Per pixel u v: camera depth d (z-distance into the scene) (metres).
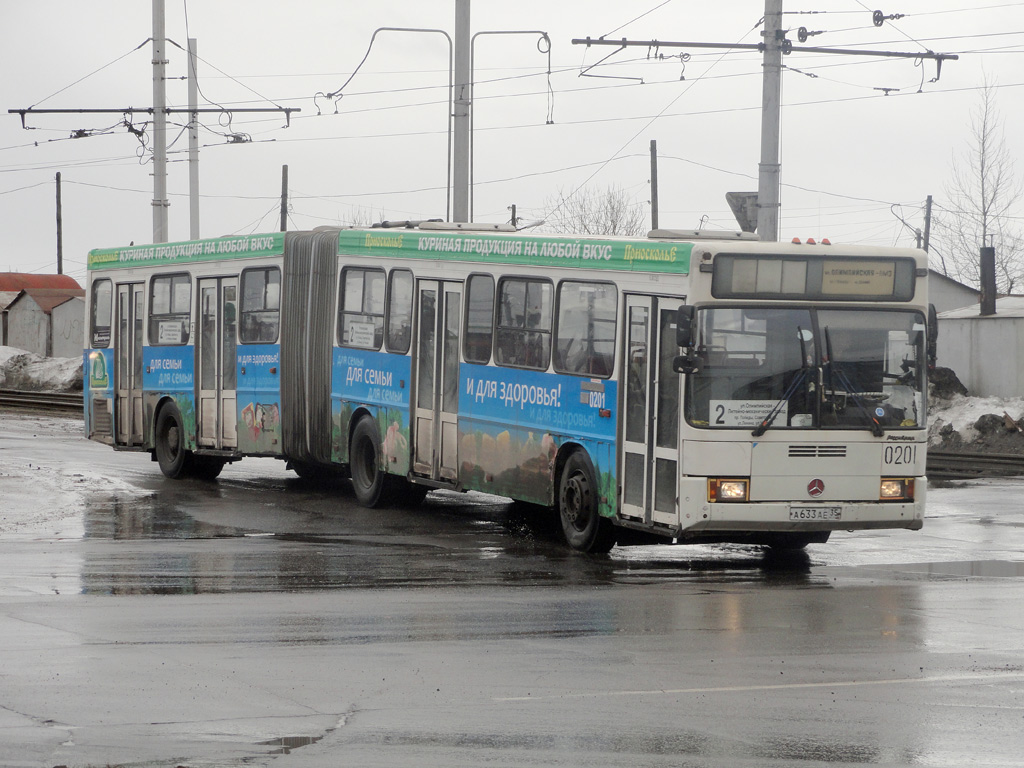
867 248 34.69
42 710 19.41
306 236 50.66
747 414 33.66
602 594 30.47
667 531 33.94
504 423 40.78
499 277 41.25
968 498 52.28
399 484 47.34
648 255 35.22
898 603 29.56
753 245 33.84
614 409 36.16
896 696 20.83
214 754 17.30
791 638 25.41
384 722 19.00
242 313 53.16
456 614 27.66
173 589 30.53
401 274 45.75
